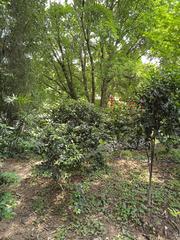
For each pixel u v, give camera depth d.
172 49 5.50
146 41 8.89
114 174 4.65
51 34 8.91
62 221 3.32
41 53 8.58
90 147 4.47
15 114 6.29
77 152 3.77
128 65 7.80
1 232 3.09
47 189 4.11
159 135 3.52
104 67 8.73
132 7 8.84
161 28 5.41
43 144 3.82
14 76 6.46
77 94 10.86
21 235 3.05
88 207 3.60
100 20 8.28
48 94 10.04
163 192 4.04
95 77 10.21
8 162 5.33
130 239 3.04
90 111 5.02
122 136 4.67
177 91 3.37
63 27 9.16
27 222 3.29
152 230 3.22
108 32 8.38
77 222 3.29
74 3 9.20
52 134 3.84
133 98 4.00
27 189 4.13
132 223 3.33
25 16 6.70
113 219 3.38
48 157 3.76
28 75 6.86
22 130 5.82
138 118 3.68
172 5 5.41
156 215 3.48
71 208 3.57
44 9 8.16
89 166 4.62
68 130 4.28
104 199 3.78
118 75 8.38
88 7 8.38
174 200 3.83
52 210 3.55
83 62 10.26
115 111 5.22
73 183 4.25
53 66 10.25
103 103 9.98
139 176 4.60
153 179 4.50
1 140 5.18
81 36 9.39
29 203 3.71
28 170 4.90
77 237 3.04
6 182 3.57
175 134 3.47
